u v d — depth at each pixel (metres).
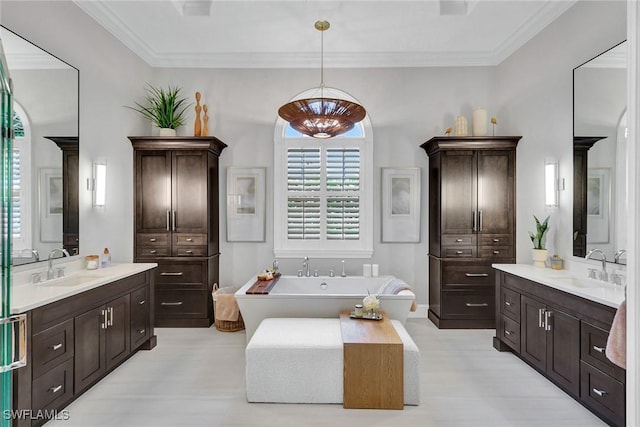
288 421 2.24
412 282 4.50
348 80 4.50
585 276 2.94
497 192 4.06
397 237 4.48
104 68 3.59
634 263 0.93
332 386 2.45
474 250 4.06
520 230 3.99
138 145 4.09
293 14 3.54
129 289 3.10
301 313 3.37
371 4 3.38
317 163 4.56
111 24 3.61
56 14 2.93
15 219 2.52
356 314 3.02
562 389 2.65
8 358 0.98
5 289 0.98
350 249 4.52
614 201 2.67
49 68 2.84
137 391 2.61
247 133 4.51
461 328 4.05
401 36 3.97
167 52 4.36
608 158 2.74
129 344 3.09
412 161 4.49
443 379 2.82
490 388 2.67
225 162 4.51
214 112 4.50
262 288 3.60
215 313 3.94
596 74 2.88
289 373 2.45
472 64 4.44
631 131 0.94
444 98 4.47
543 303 2.76
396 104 4.49
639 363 0.91
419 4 3.37
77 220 3.16
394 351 2.38
